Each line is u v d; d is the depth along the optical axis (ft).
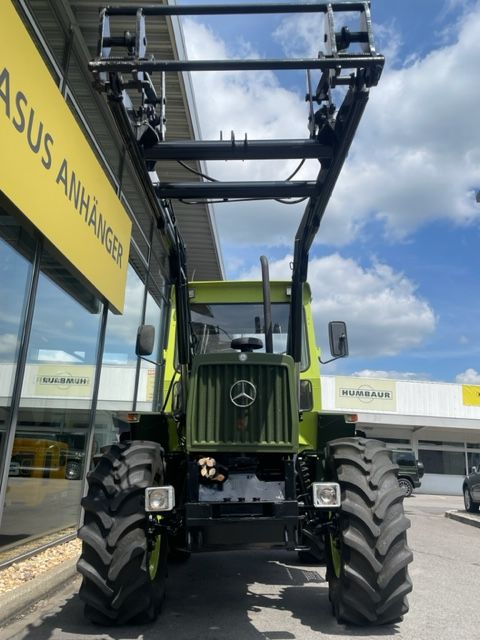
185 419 15.67
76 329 23.32
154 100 14.03
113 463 13.91
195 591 17.29
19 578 16.30
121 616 13.23
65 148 19.85
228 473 14.46
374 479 13.57
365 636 13.06
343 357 16.35
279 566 21.09
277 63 11.06
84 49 23.38
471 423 92.89
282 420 14.28
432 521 42.37
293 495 14.03
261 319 18.70
